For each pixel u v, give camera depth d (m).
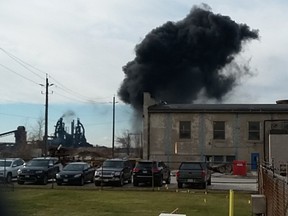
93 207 18.52
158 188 28.14
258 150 50.88
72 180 29.48
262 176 19.78
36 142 69.81
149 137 52.28
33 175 30.22
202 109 51.97
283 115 50.88
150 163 30.09
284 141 29.61
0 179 25.81
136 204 19.67
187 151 51.81
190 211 17.77
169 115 52.31
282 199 11.07
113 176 29.25
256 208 15.06
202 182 28.44
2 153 61.38
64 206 18.69
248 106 53.72
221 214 17.02
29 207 18.11
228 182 34.94
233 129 51.50
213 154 51.56
